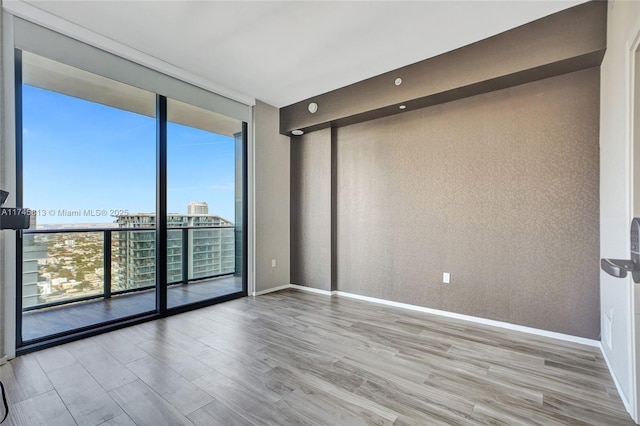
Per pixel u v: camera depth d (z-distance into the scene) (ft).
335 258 14.25
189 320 10.62
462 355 7.90
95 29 8.70
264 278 14.40
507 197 9.72
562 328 8.82
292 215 15.70
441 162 11.07
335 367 7.28
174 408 5.72
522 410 5.67
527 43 8.36
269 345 8.53
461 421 5.36
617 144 6.47
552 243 8.98
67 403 5.87
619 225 6.33
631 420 5.38
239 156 13.94
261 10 7.82
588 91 8.44
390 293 12.44
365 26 8.48
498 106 9.88
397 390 6.32
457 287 10.73
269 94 13.41
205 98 12.08
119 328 9.72
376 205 12.87
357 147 13.51
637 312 5.33
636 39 5.28
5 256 7.53
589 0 7.45
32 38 7.89
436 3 7.52
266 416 5.49
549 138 9.02
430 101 10.83
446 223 10.98
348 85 12.41
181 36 9.04
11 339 7.61
